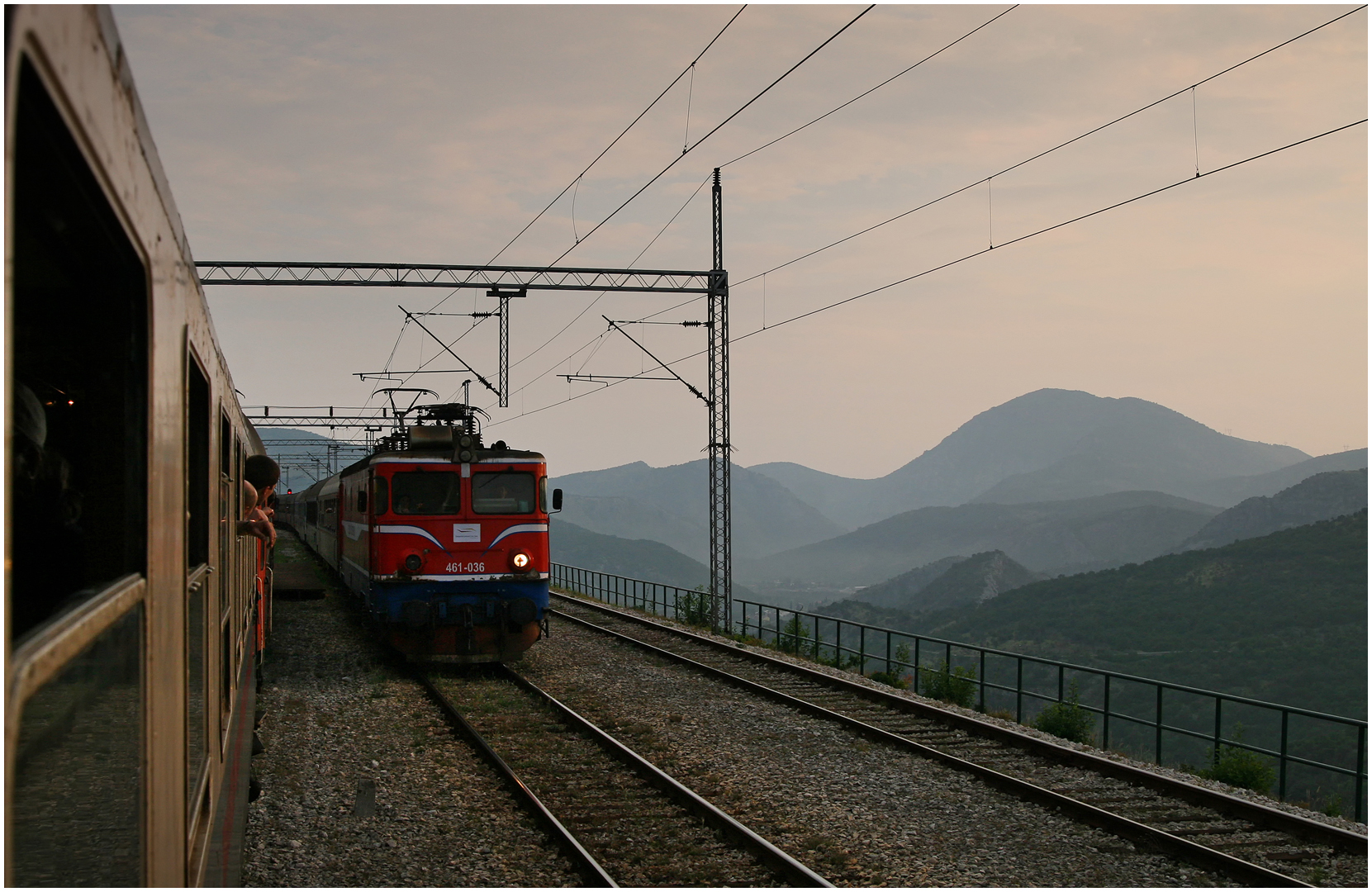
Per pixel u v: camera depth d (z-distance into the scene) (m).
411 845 7.70
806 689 14.91
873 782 9.73
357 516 17.50
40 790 1.69
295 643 17.80
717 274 22.83
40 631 1.66
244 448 9.62
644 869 7.32
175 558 2.97
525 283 22.09
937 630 157.12
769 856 7.45
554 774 9.71
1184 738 85.69
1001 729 11.79
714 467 22.78
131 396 2.48
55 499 2.78
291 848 7.53
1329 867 7.88
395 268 21.69
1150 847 8.02
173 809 2.96
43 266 2.38
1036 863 7.70
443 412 16.36
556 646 18.22
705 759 10.51
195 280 3.71
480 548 14.94
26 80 1.49
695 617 23.80
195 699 3.81
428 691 13.63
